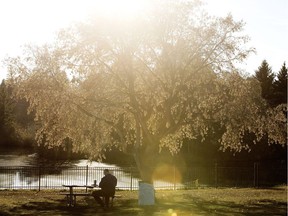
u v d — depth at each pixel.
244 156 63.84
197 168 48.41
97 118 26.23
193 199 26.17
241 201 25.34
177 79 25.73
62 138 26.72
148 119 27.39
